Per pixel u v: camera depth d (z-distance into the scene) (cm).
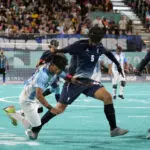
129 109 1672
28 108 961
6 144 937
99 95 959
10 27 3419
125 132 973
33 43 3147
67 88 971
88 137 1031
